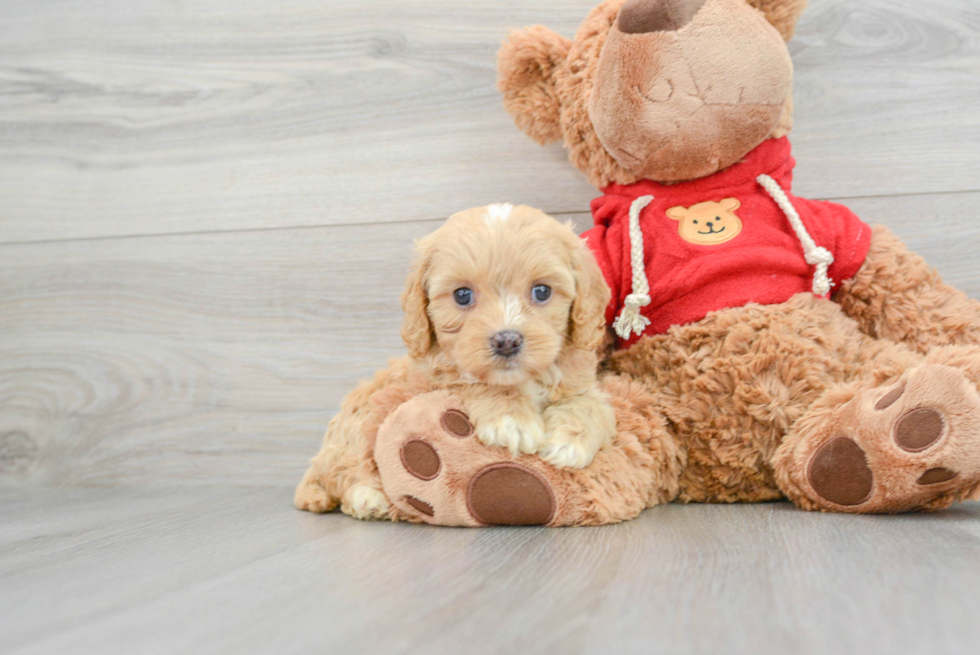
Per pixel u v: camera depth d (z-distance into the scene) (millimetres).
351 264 2219
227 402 2264
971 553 1044
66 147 2371
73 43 2365
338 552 1174
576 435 1343
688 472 1596
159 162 2322
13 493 2215
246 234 2271
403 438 1373
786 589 884
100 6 2348
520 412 1348
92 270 2346
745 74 1550
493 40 2148
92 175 2355
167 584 1014
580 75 1708
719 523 1327
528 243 1350
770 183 1691
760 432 1512
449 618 809
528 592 903
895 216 1978
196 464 2271
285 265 2250
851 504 1379
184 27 2307
